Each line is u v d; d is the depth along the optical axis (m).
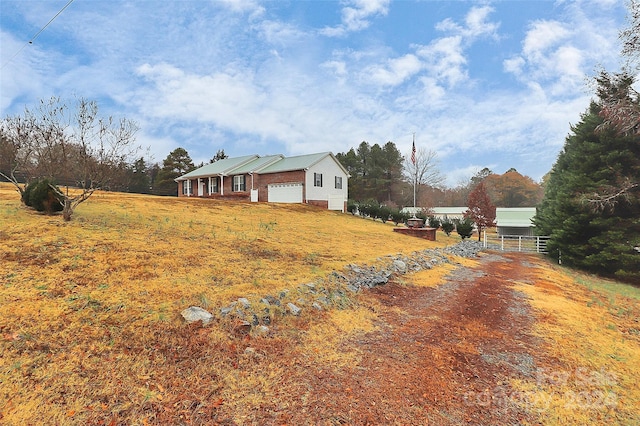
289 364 3.64
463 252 14.95
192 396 2.90
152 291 4.68
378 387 3.34
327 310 5.33
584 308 7.34
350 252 9.55
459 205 67.12
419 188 56.59
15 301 3.82
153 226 8.45
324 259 8.16
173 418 2.61
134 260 5.73
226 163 31.28
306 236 11.34
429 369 3.79
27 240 5.81
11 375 2.73
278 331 4.35
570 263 17.06
